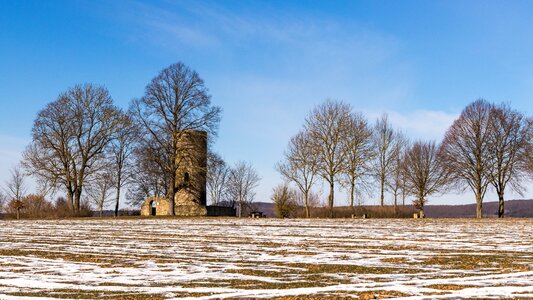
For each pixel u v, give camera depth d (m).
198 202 80.56
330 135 76.56
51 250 29.56
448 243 31.59
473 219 66.81
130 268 22.22
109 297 16.05
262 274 20.38
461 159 74.38
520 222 57.44
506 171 73.88
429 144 80.12
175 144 74.62
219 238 36.50
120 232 43.50
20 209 82.75
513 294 15.55
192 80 75.19
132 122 78.12
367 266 22.33
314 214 79.00
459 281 18.11
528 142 72.75
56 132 76.00
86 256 26.41
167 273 20.77
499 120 73.81
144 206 85.06
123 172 87.19
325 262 23.72
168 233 41.66
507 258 24.42
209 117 75.12
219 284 18.20
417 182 78.56
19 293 16.75
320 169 76.12
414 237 36.06
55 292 16.91
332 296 15.70
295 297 15.63
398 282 18.14
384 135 81.69
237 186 107.81
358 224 53.41
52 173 75.81
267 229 45.66
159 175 75.19
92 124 78.56
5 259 25.56
